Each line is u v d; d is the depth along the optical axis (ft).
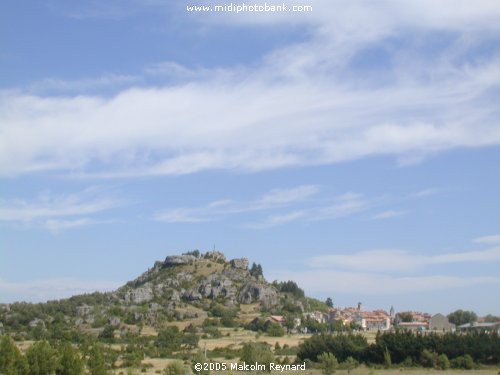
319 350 547.90
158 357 582.76
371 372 444.14
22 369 355.97
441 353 510.58
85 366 415.44
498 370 470.39
